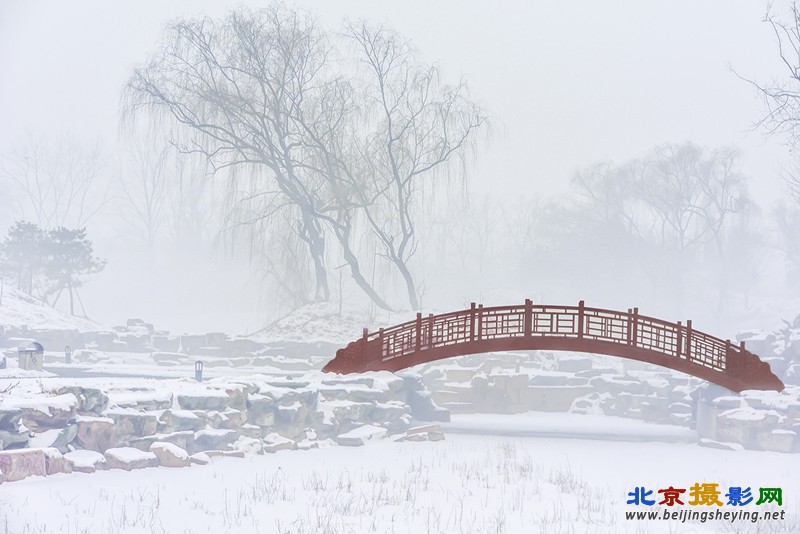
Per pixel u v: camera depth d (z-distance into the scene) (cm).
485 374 9106
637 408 8888
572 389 9412
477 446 5981
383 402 6569
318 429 5850
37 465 3912
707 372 6619
